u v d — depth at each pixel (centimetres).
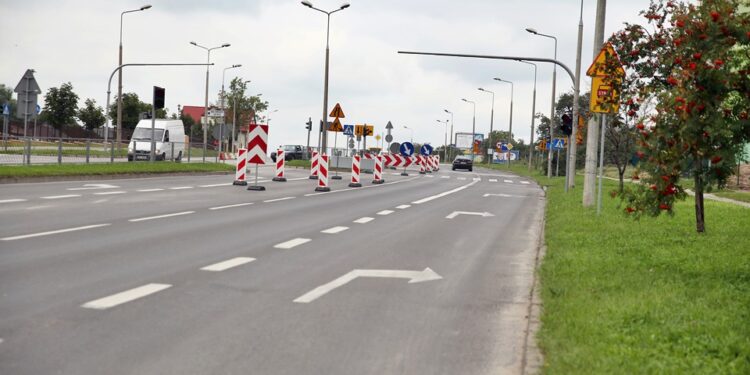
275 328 661
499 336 666
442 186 3669
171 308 720
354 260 1080
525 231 1620
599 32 1991
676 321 662
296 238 1298
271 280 891
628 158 2905
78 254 1013
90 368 525
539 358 578
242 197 2242
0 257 963
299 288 849
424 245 1291
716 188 937
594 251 1155
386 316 728
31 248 1048
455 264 1089
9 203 1686
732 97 945
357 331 663
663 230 1523
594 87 1794
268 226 1472
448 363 577
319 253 1134
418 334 662
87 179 2806
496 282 949
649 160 909
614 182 4044
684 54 917
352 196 2538
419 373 548
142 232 1285
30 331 614
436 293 859
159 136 4947
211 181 3088
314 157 3781
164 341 603
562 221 1658
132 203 1844
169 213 1636
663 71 1058
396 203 2284
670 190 902
